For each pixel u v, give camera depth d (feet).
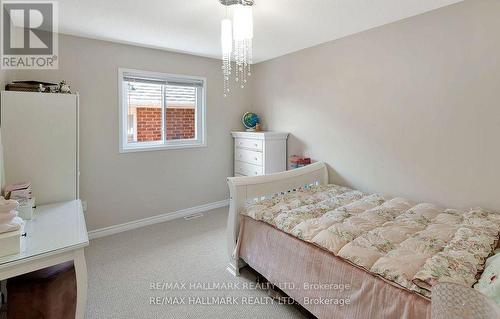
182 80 12.12
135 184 11.15
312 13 7.66
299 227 6.22
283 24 8.51
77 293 5.02
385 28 8.61
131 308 6.34
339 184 10.41
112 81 10.30
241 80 13.91
